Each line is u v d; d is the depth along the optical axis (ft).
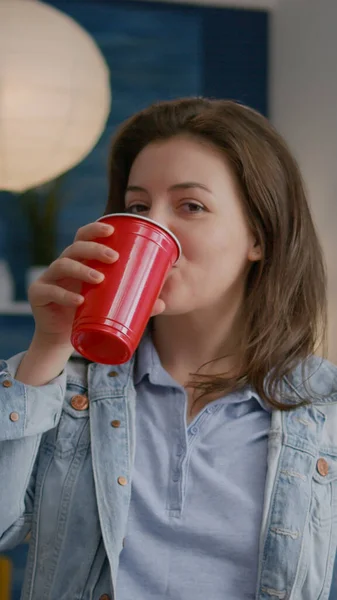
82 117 8.23
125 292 3.02
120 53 10.91
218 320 3.79
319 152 9.11
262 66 11.10
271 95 11.01
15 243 10.78
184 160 3.58
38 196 10.77
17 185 8.76
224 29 11.04
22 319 10.72
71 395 3.77
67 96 8.09
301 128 9.76
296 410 3.83
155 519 3.52
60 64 8.00
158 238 3.11
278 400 3.80
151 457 3.65
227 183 3.65
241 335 3.88
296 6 9.99
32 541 3.59
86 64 8.07
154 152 3.64
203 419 3.73
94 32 10.89
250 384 3.82
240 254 3.74
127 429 3.68
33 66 7.93
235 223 3.67
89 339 3.11
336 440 3.85
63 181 10.79
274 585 3.49
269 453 3.68
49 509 3.57
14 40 7.86
